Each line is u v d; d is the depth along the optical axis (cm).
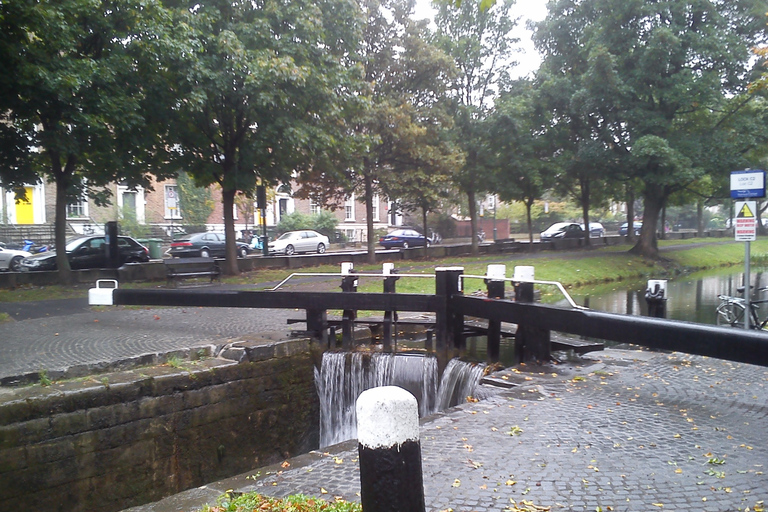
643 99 2481
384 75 2342
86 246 2073
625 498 391
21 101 1401
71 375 716
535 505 381
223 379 807
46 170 1786
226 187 1817
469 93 2742
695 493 397
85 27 1471
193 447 771
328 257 2370
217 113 1717
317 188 2480
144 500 715
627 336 650
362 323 1005
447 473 434
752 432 517
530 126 2825
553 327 746
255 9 1695
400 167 2416
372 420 255
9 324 1089
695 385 671
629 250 2912
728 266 3081
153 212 4078
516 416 567
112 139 1564
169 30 1466
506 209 5925
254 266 2125
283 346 900
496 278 851
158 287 1650
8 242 3269
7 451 609
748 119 2417
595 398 625
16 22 1264
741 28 2444
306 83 1658
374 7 2212
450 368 859
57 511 643
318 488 418
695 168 2373
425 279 1798
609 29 2506
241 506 379
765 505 377
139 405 713
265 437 866
